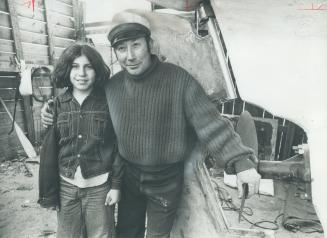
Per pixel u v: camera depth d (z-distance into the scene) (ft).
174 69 4.31
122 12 4.10
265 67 4.17
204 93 4.36
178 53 4.82
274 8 4.00
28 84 10.67
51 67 11.35
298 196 10.53
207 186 5.38
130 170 4.87
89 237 5.25
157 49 4.82
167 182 4.74
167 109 4.27
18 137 11.63
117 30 4.01
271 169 4.36
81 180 4.81
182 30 4.74
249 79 4.26
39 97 11.62
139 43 4.06
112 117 4.60
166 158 4.49
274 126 12.71
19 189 10.14
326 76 3.98
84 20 9.61
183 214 5.68
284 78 4.14
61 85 4.82
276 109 4.25
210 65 4.69
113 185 4.96
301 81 4.08
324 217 4.13
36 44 11.02
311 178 4.11
